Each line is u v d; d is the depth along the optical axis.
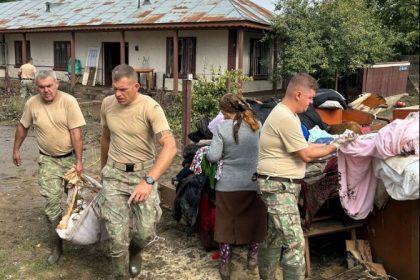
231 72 10.66
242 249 4.56
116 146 3.55
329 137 4.31
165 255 4.43
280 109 3.20
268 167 3.24
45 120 4.02
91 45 21.09
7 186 6.68
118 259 3.61
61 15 22.05
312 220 4.00
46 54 22.70
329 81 16.59
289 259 3.24
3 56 24.55
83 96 19.41
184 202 4.43
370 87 15.81
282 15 16.17
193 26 16.48
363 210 3.56
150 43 19.17
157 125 3.43
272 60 17.64
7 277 4.02
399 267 3.51
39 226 5.14
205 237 4.43
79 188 4.21
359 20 15.20
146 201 3.51
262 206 3.86
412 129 3.01
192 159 4.77
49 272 4.12
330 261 4.17
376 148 3.19
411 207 3.31
